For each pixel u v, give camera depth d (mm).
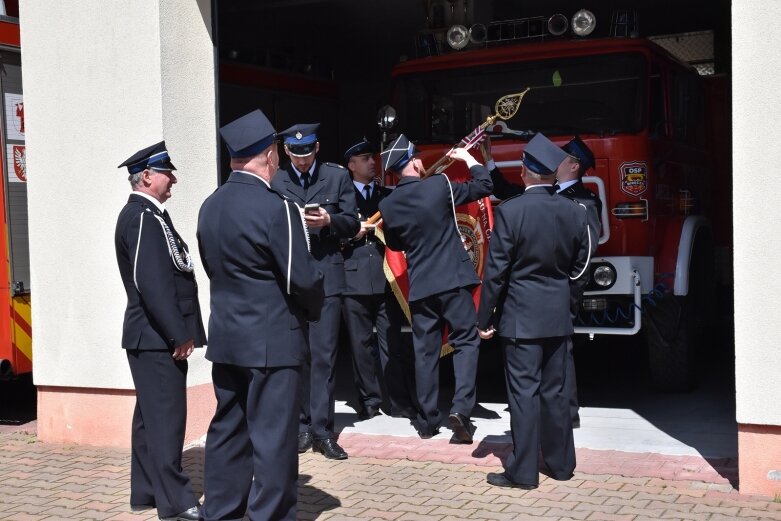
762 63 5043
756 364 5125
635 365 9641
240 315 4445
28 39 6871
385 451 6332
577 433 6684
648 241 7395
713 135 9320
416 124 8164
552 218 5359
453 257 6367
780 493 5148
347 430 6973
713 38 13023
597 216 6449
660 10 12336
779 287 5059
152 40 6523
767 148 5051
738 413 5172
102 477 6031
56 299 6883
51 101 6824
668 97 7980
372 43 14086
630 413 7312
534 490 5418
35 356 6992
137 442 5285
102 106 6691
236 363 4449
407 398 7383
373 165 7234
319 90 11469
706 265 8711
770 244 5062
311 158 6293
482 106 7930
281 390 4453
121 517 5238
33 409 8586
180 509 5086
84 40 6711
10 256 7551
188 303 5078
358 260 7082
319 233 6285
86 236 6766
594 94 7598
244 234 4395
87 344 6801
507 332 5402
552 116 7668
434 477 5738
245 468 4668
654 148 7594
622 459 5949
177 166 6688
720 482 5434
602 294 7258
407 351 7906
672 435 6555
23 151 7695
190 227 6785
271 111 10648
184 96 6723
